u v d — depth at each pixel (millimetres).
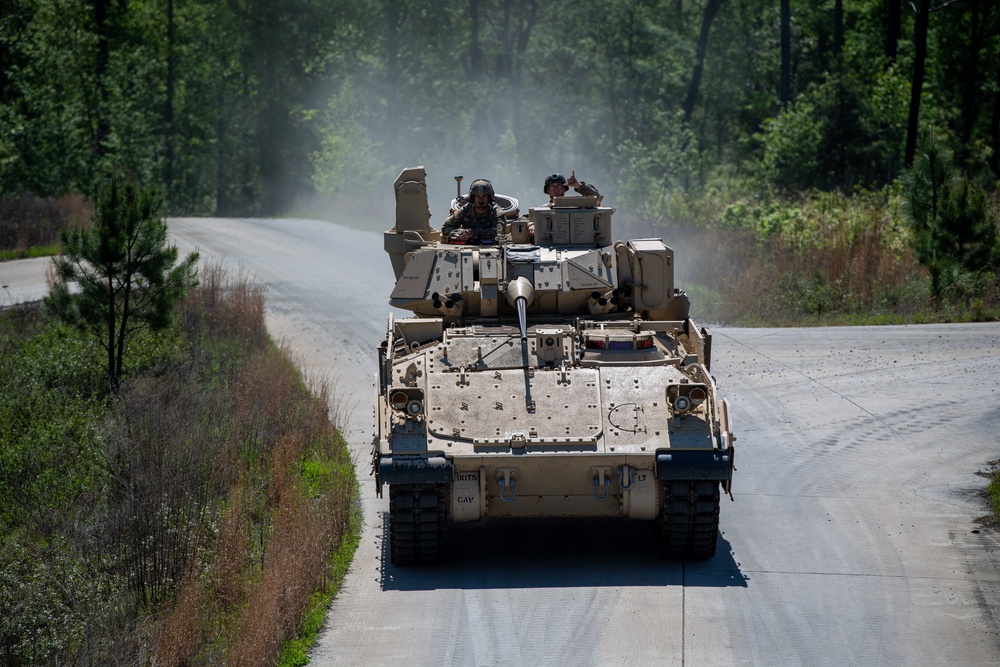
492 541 31375
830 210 84125
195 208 185125
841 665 23766
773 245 76812
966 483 35938
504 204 41719
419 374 29750
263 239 94625
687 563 29453
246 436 38562
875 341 56062
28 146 120438
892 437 40750
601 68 151000
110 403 43188
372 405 44906
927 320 61312
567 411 28484
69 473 35250
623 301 34812
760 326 61469
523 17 163750
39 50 131000
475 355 30406
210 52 181250
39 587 26828
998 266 67625
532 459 27516
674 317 35781
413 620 26094
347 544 30875
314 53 178500
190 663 24078
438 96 150875
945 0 133750
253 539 30875
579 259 34562
